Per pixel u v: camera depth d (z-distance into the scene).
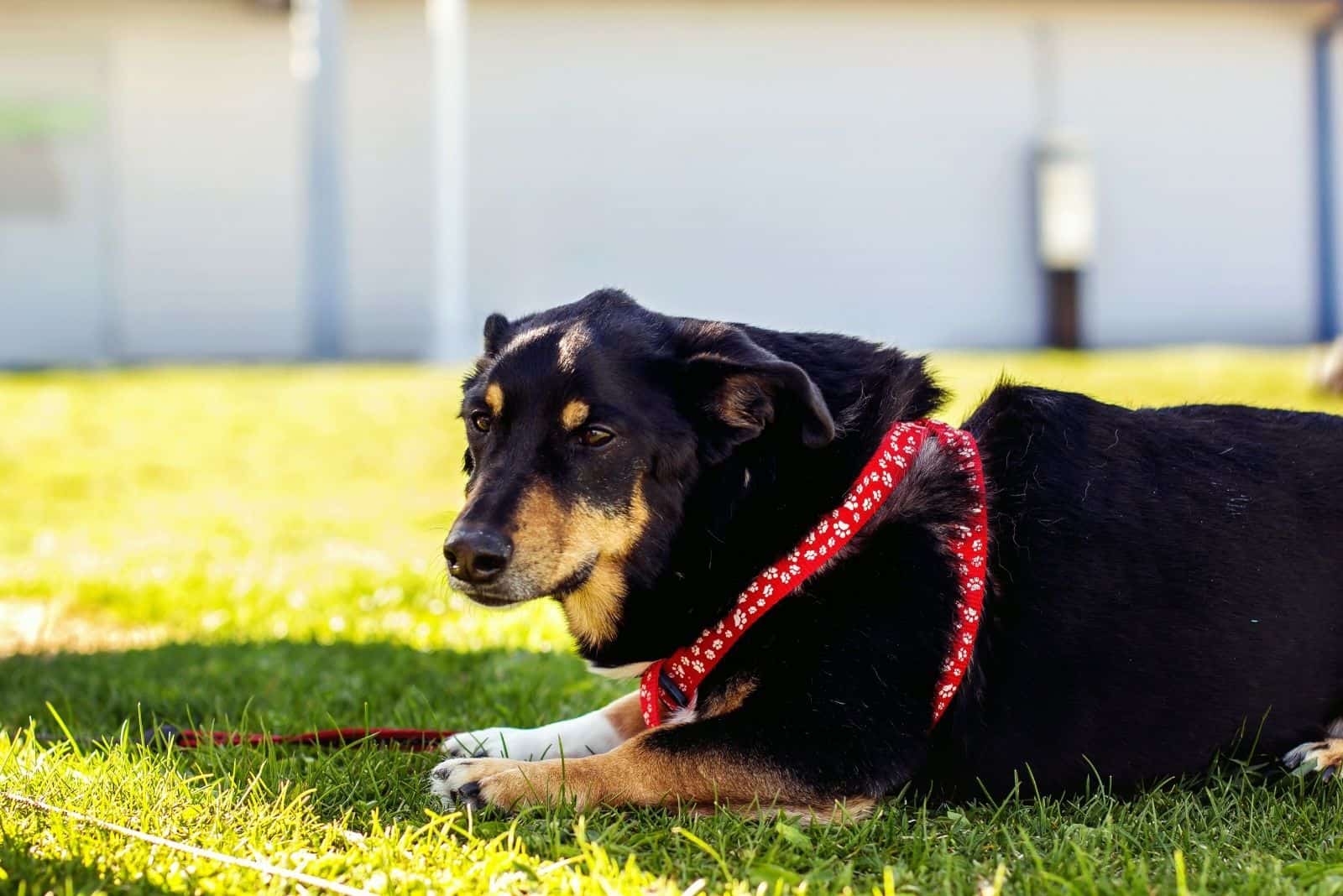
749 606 3.30
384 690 4.72
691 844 3.04
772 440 3.36
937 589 3.27
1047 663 3.31
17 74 19.17
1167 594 3.35
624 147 20.08
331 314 16.72
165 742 3.87
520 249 19.97
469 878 2.82
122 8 19.20
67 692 4.68
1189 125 21.11
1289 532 3.44
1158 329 21.30
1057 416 3.53
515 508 3.21
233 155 19.50
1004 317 20.97
